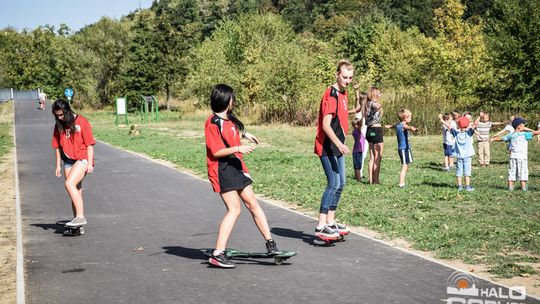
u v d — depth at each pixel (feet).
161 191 39.75
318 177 45.60
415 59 148.87
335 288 18.03
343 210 31.32
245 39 185.26
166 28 231.30
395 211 30.86
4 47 387.14
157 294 17.76
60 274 20.24
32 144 87.97
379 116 41.65
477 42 139.23
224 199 20.70
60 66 258.57
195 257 22.29
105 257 22.48
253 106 137.90
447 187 40.09
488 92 103.65
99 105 244.42
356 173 43.42
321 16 432.66
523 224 26.94
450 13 164.96
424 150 71.46
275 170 50.88
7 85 362.53
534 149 69.67
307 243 24.34
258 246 23.79
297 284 18.53
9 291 18.53
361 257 21.83
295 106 123.54
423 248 23.04
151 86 226.38
